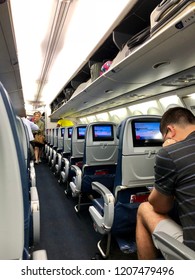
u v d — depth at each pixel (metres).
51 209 3.61
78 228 2.88
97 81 3.10
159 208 1.34
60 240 2.56
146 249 1.50
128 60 2.18
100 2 2.69
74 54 4.59
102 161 3.03
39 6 3.03
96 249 2.35
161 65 2.21
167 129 1.44
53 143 7.31
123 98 4.00
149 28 2.14
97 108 5.74
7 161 0.58
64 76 6.46
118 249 2.32
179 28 1.46
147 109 4.14
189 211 1.09
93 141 2.91
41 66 6.04
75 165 3.61
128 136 1.84
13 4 2.95
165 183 1.23
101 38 3.27
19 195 0.60
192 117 1.41
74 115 8.56
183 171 1.14
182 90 2.98
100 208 2.18
